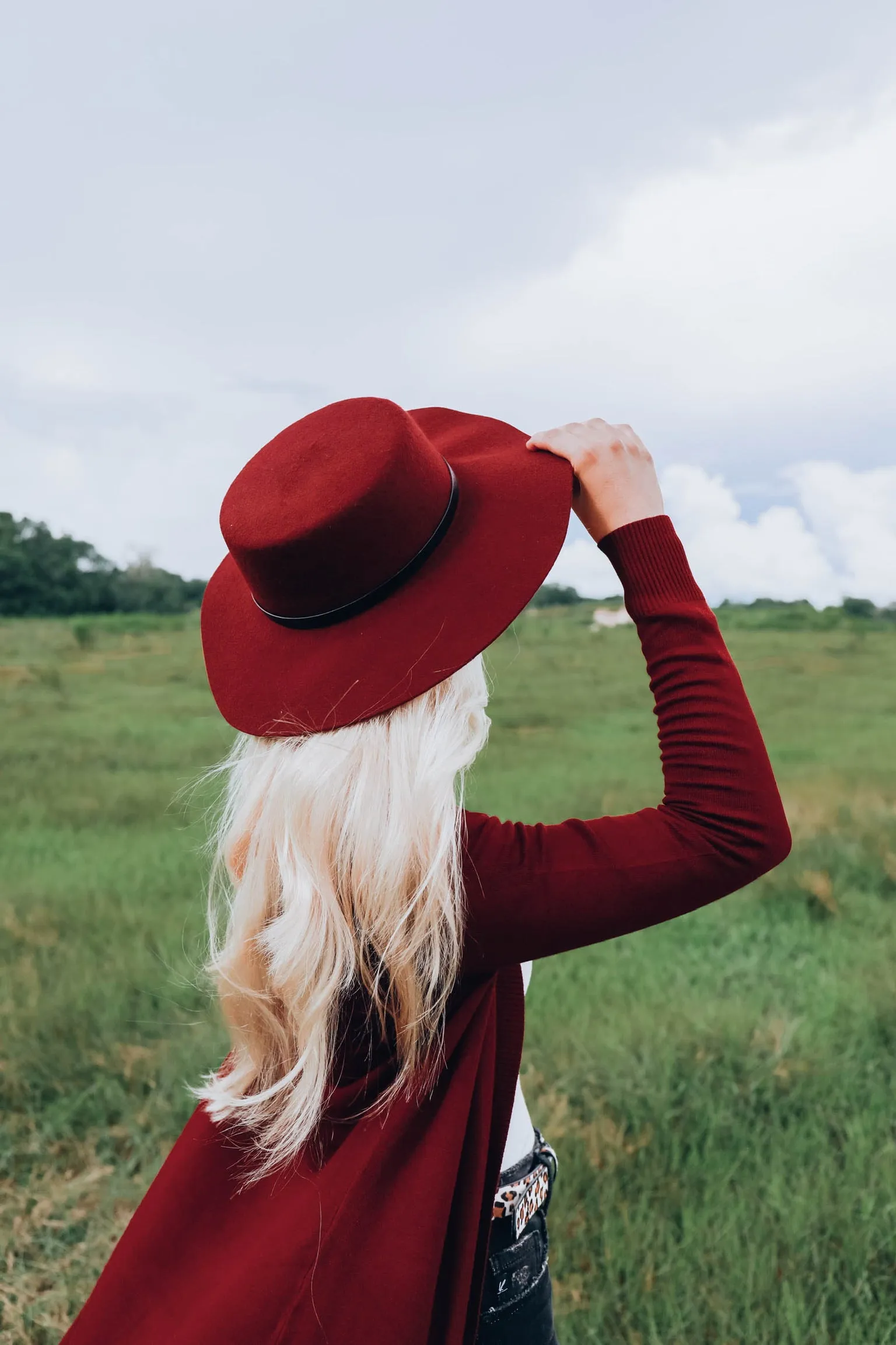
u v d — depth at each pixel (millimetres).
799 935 4570
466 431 1170
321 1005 943
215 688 1068
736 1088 2965
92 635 20344
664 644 920
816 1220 2334
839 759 9352
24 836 6520
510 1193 1152
